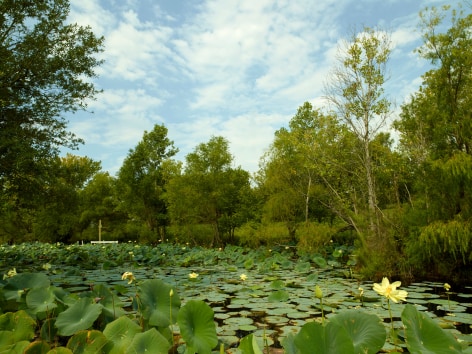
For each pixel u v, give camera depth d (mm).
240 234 21219
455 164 8500
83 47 13617
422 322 2959
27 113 12750
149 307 3900
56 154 13469
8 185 13500
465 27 9836
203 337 3232
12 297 4363
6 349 2998
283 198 19625
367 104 13031
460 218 8703
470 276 8820
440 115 9969
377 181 13070
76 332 3389
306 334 2523
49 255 16938
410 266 9406
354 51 13117
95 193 35969
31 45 12359
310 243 15680
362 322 2979
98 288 4770
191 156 25500
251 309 5816
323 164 14992
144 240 31422
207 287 8055
